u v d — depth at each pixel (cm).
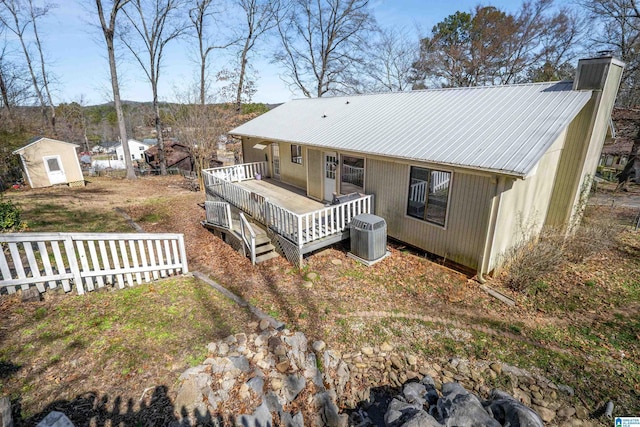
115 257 622
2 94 2552
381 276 797
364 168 999
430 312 660
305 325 612
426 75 2892
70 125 4675
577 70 773
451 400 432
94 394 388
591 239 861
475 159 690
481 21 2650
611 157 2844
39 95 3494
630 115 1705
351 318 639
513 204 746
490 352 553
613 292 725
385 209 972
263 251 925
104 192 1872
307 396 465
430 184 829
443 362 539
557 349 559
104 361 437
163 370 438
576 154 845
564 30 2323
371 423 456
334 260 880
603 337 586
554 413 447
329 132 1131
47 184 2017
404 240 944
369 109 1205
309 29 2927
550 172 859
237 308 622
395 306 679
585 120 807
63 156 2050
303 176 1370
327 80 3094
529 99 832
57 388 388
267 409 423
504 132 741
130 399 391
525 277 717
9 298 529
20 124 2097
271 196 1305
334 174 1138
